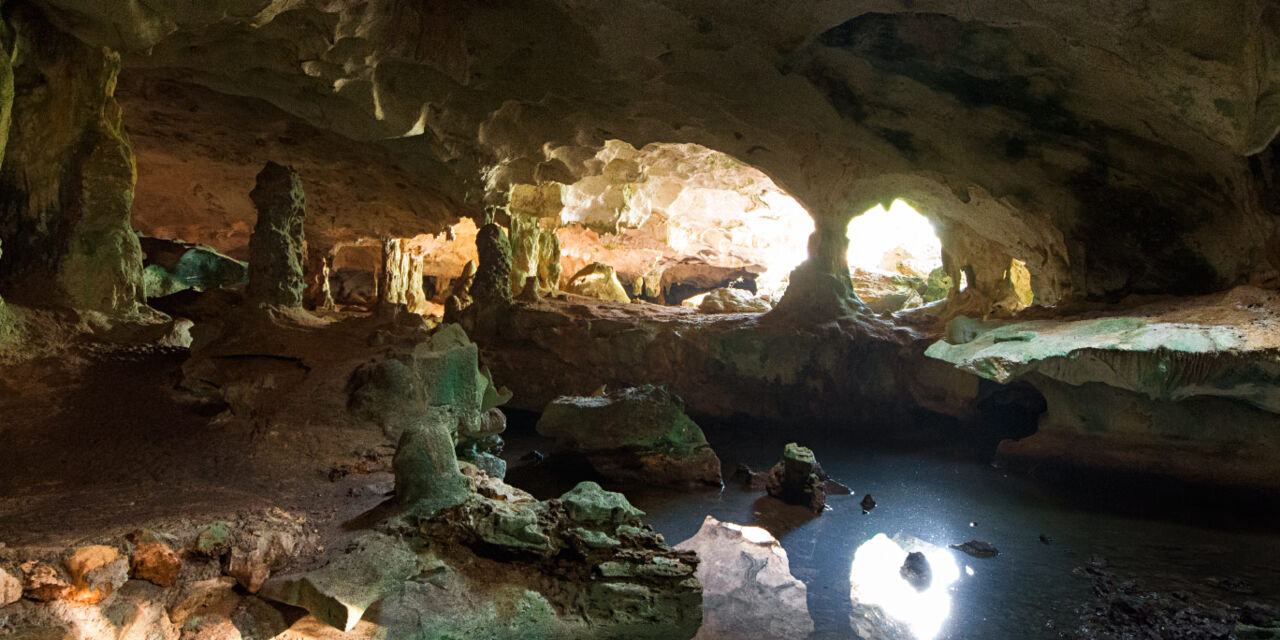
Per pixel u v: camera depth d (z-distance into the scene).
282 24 9.61
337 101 12.04
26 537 4.70
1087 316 11.87
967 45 10.04
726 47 10.79
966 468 12.99
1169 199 11.42
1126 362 9.95
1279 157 9.26
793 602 7.09
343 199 19.06
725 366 16.91
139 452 6.67
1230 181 10.27
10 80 7.69
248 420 7.54
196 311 12.13
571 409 12.09
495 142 14.65
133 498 5.64
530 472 12.08
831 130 13.35
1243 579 7.77
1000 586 7.61
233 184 18.36
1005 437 15.01
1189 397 10.77
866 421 16.27
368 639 4.60
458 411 8.41
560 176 17.34
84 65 9.61
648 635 5.50
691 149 19.72
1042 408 14.50
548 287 22.17
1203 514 10.16
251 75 11.57
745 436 15.72
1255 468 10.36
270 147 15.91
